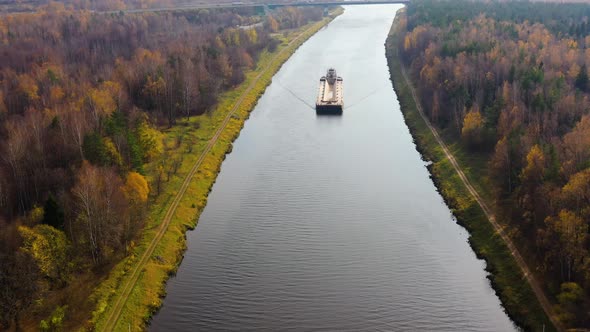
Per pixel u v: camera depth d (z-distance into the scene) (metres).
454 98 196.00
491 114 174.38
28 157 142.25
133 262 121.12
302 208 151.75
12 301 99.75
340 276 122.69
